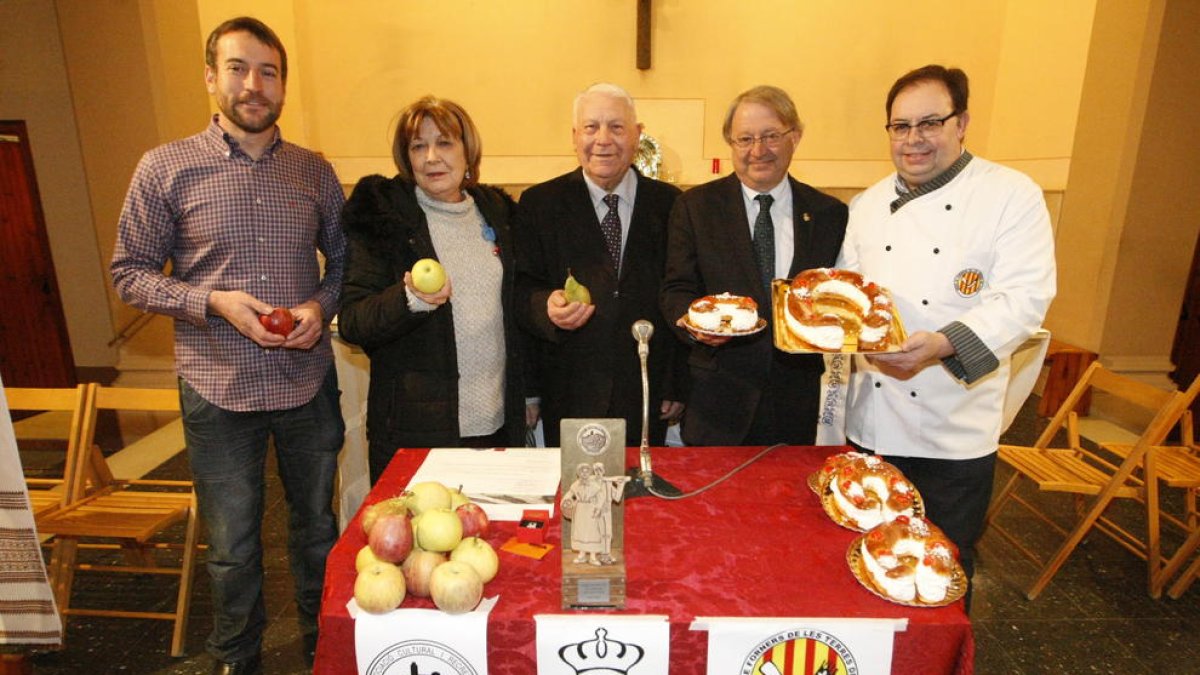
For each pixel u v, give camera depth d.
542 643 1.11
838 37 5.33
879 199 1.83
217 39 1.72
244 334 1.72
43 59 4.42
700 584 1.20
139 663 2.15
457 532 1.18
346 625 1.12
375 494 1.50
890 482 1.40
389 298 1.68
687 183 5.55
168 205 1.77
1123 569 2.75
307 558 2.14
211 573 1.95
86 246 4.71
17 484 1.75
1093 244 4.48
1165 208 4.34
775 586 1.19
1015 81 5.21
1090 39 4.41
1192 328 4.57
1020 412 4.54
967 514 1.76
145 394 2.34
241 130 1.79
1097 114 4.42
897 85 1.70
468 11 5.28
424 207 1.96
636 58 5.30
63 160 4.57
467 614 1.11
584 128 2.04
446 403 1.92
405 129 1.88
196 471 1.90
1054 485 2.53
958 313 1.68
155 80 4.31
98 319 4.85
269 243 1.83
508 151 5.52
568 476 1.18
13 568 1.81
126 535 2.10
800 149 5.53
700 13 5.27
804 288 1.56
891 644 1.10
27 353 4.83
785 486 1.57
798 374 2.02
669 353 2.24
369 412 2.01
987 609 2.48
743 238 1.98
